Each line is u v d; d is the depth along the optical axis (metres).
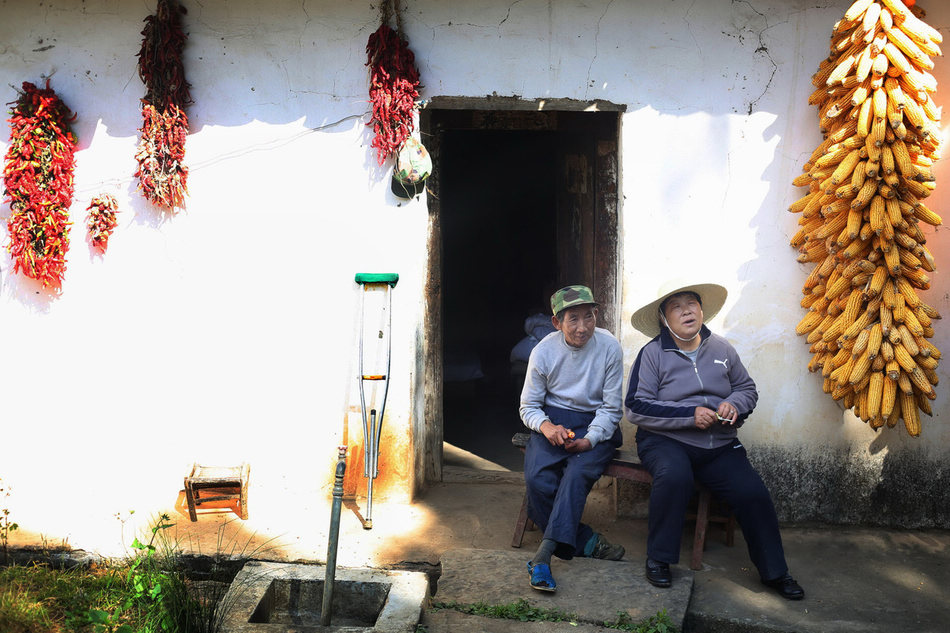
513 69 5.23
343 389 5.50
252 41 5.28
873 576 4.73
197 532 5.16
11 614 4.17
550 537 4.51
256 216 5.41
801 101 5.15
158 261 5.45
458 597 4.36
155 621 4.20
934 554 5.00
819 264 5.04
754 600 4.46
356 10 5.21
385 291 5.39
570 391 4.95
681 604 4.29
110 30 5.27
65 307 5.49
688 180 5.25
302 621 4.41
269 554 4.88
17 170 5.21
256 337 5.49
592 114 5.90
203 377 5.52
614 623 4.15
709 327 5.33
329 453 5.55
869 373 4.74
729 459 4.68
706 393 4.76
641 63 5.19
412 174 5.21
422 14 5.21
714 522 5.24
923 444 5.28
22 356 5.54
